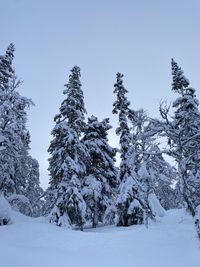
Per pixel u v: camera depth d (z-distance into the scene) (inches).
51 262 503.5
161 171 750.5
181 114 816.9
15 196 1090.7
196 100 920.3
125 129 1133.7
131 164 769.6
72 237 737.0
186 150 755.4
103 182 1196.5
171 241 639.1
